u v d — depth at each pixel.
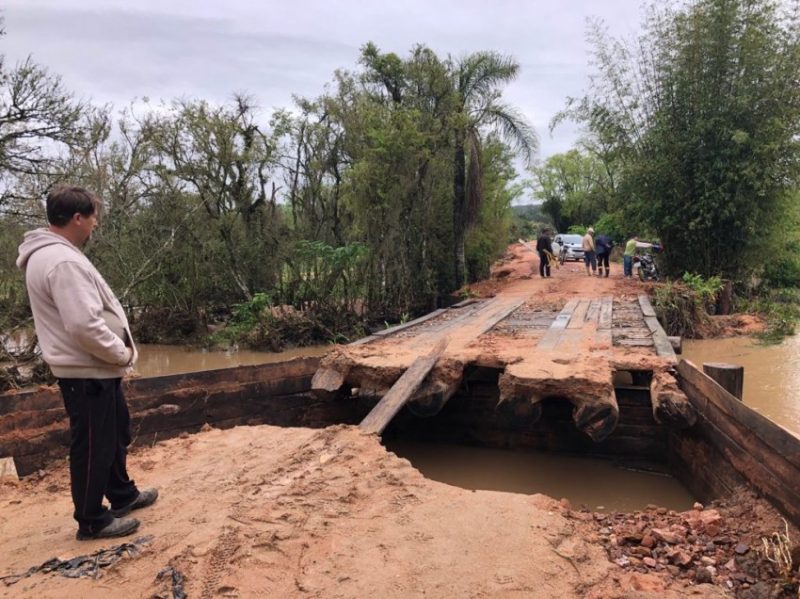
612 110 19.08
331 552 3.58
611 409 6.45
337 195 18.17
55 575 3.31
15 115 12.17
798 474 4.10
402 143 16.05
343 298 16.59
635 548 3.81
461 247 19.73
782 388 9.34
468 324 11.48
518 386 6.84
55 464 5.60
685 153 17.53
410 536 3.76
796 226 19.09
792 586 3.39
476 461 7.94
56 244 3.48
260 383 7.95
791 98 16.31
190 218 15.78
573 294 16.58
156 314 16.20
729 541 4.01
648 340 9.08
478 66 18.95
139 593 3.15
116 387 3.78
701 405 6.28
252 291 16.78
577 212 53.50
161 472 4.93
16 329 11.70
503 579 3.30
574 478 7.26
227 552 3.53
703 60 17.23
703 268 18.33
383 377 7.77
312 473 4.77
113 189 14.48
